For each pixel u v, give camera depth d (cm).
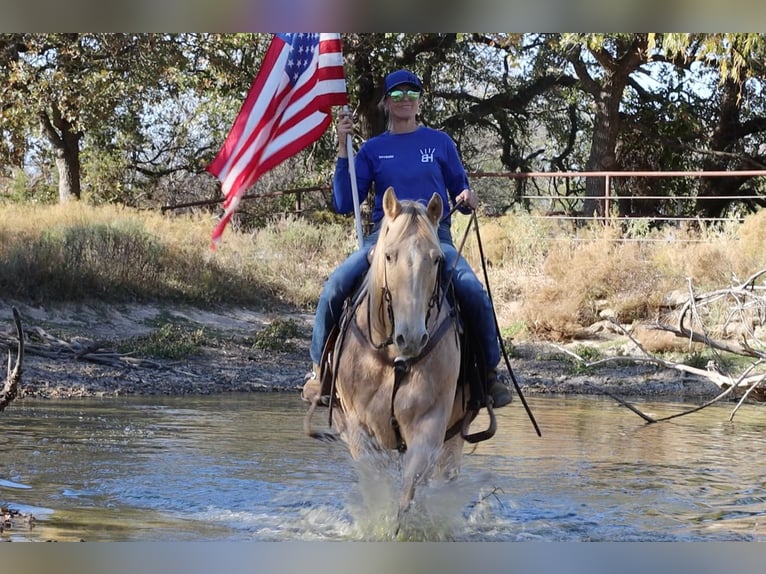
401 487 591
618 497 714
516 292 1922
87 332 1588
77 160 2833
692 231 2078
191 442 900
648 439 984
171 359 1487
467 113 2942
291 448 885
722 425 1093
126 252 1866
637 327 1656
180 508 653
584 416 1148
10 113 2514
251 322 1841
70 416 1027
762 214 1975
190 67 2689
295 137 762
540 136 3438
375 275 582
